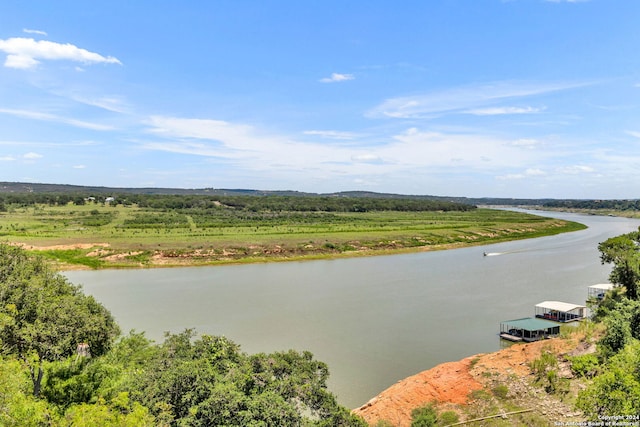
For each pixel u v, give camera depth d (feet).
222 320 144.46
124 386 59.00
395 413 84.02
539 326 128.16
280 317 148.25
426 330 135.54
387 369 106.73
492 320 146.30
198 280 214.69
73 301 75.66
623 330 81.10
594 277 220.84
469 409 81.76
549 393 80.89
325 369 66.28
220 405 51.78
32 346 62.59
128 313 152.46
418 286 200.64
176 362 61.05
